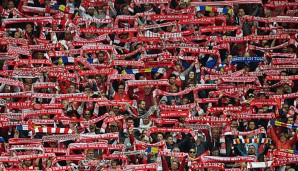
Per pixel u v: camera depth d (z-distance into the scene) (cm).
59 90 8838
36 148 8206
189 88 8762
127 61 8988
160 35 9256
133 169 8075
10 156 8156
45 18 9369
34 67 9006
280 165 8144
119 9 9494
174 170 8081
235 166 8162
